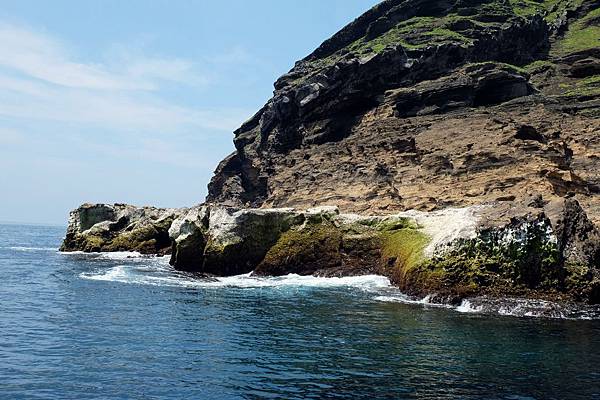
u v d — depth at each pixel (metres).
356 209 55.16
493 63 67.56
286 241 41.28
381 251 39.47
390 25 91.81
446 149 54.19
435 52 70.56
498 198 45.47
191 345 19.73
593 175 48.47
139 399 14.09
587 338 21.48
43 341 19.83
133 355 18.19
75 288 33.84
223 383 15.48
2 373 15.93
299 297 31.22
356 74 71.06
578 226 29.59
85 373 16.14
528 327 23.42
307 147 74.12
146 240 61.84
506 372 16.84
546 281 27.58
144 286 35.06
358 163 62.38
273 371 16.67
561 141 51.44
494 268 28.45
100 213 70.25
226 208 43.59
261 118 94.12
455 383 15.71
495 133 53.22
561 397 14.71
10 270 44.78
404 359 18.17
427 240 33.94
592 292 27.14
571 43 83.31
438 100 65.69
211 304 28.66
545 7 101.31
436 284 29.48
